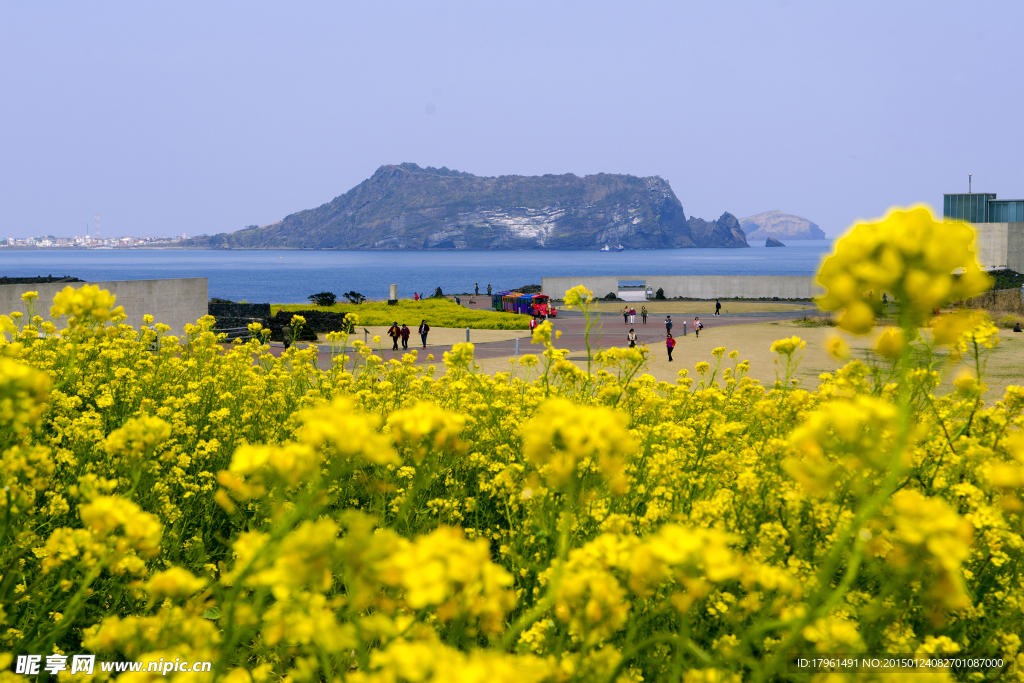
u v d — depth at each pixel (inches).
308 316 1531.7
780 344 204.8
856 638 65.9
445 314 1902.1
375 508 139.6
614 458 61.9
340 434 54.9
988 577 117.6
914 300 44.3
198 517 160.1
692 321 1768.0
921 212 44.0
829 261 45.6
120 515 74.0
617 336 1386.6
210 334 370.9
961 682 99.2
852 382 126.0
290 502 103.8
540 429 62.3
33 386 71.3
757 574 71.7
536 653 92.1
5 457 97.1
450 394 277.4
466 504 170.6
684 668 83.3
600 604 59.4
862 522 51.3
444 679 43.1
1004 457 138.1
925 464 137.6
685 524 119.2
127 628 70.9
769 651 77.1
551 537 115.0
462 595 47.9
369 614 86.6
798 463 52.4
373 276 7337.6
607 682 69.0
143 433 97.6
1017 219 2839.6
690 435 199.2
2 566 103.2
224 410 223.9
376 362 371.2
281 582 50.8
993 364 800.9
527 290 2920.8
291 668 101.8
